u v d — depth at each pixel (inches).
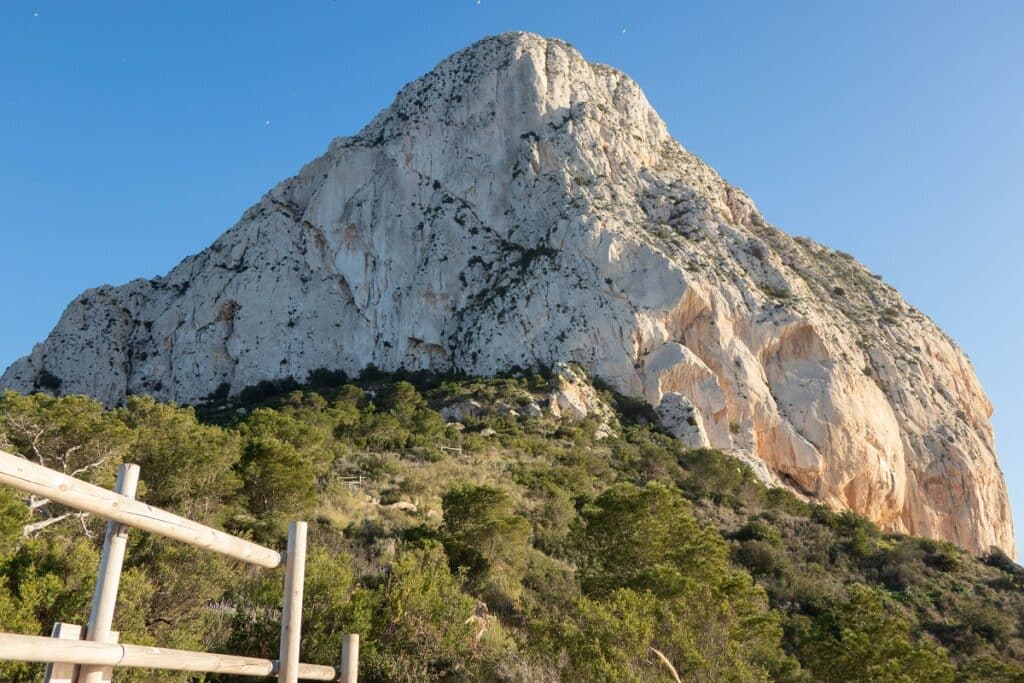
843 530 2326.5
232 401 4069.9
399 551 1030.4
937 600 1772.9
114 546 292.2
